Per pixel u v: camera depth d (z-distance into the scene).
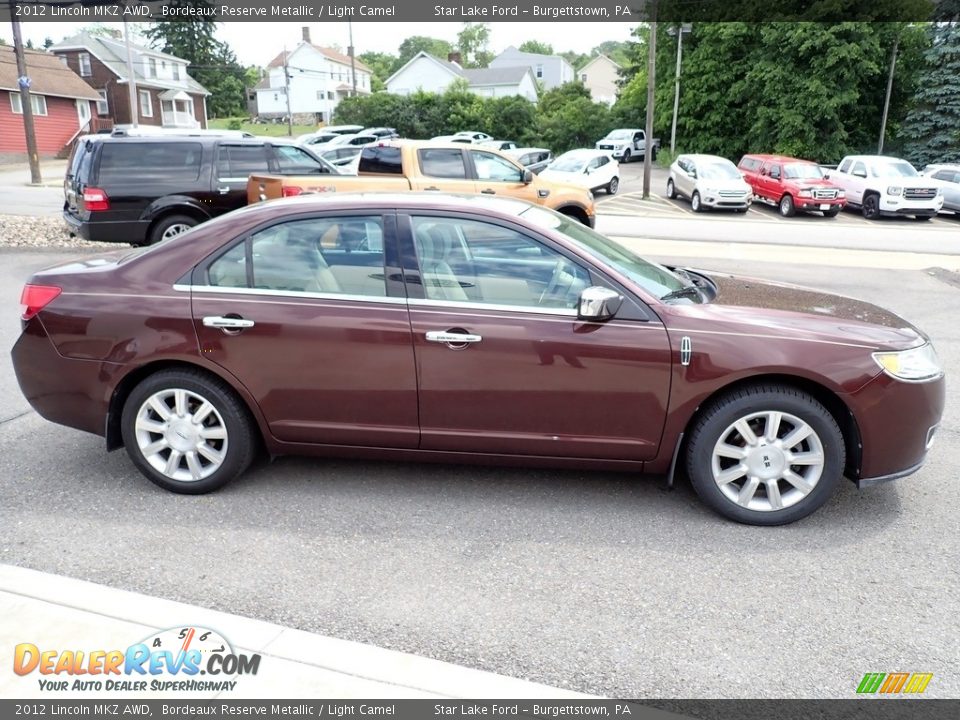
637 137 46.16
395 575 3.37
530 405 3.85
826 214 23.28
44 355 4.09
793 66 37.44
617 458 3.91
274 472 4.45
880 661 2.82
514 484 4.32
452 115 51.75
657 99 44.22
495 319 3.80
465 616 3.07
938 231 20.14
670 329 3.73
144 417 4.09
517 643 2.90
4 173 32.84
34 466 4.51
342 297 3.91
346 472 4.46
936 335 8.16
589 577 3.37
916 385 3.71
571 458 3.95
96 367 4.03
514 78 71.62
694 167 24.66
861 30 35.53
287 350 3.90
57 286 4.09
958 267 12.90
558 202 12.81
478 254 3.89
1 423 5.20
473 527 3.82
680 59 42.22
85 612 2.97
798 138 37.88
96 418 4.12
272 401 3.99
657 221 20.89
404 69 73.06
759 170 25.48
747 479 3.81
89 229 10.64
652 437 3.84
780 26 36.94
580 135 52.12
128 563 3.44
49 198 22.28
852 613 3.12
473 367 3.82
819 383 3.69
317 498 4.13
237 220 4.05
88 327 4.01
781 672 2.75
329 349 3.88
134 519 3.87
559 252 3.85
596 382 3.77
